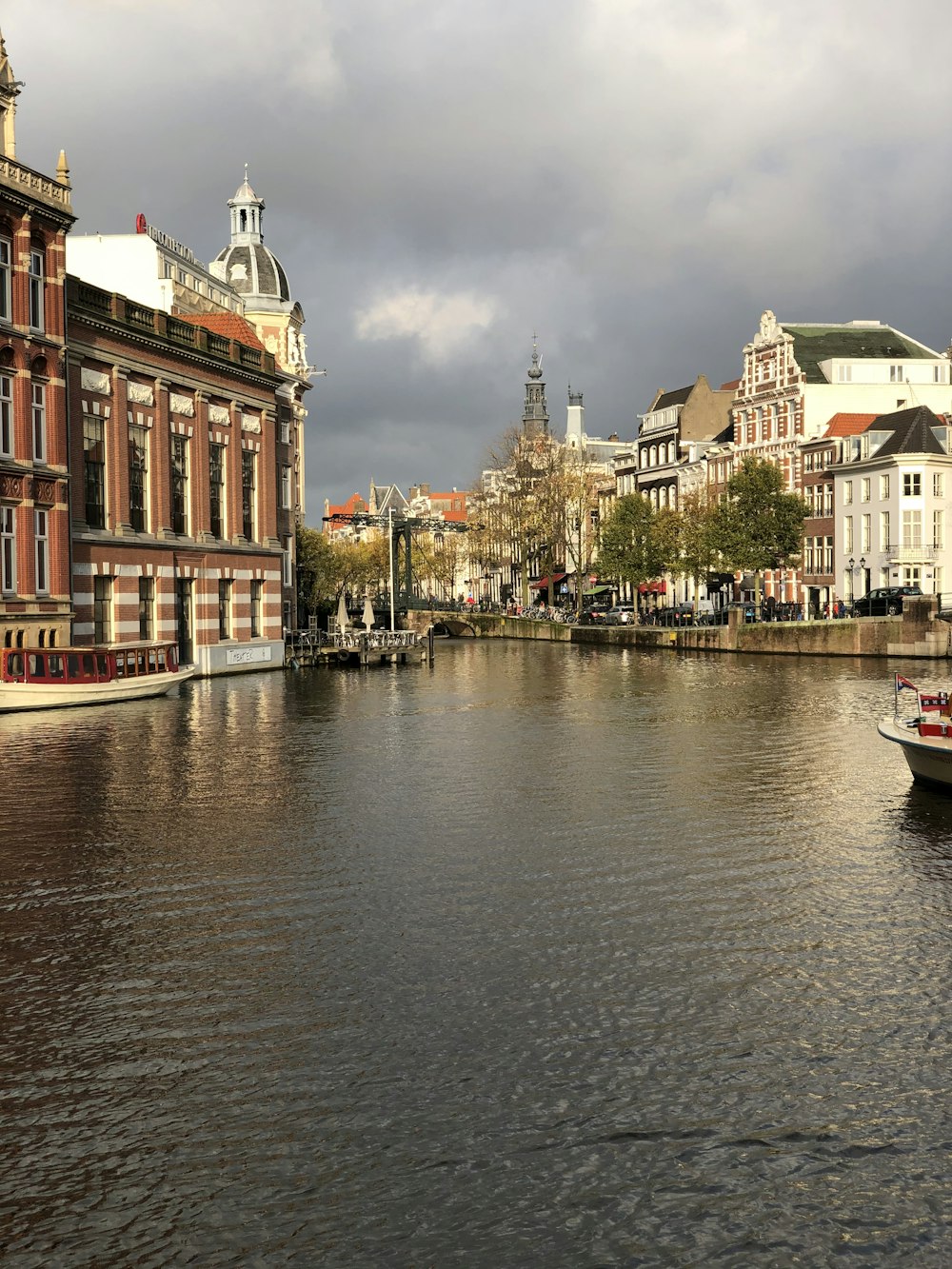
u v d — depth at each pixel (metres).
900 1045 11.25
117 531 49.44
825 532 88.69
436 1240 8.31
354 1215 8.58
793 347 95.56
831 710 39.34
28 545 42.91
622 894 16.14
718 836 19.64
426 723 36.59
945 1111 10.03
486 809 21.95
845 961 13.47
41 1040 11.36
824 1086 10.45
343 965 13.31
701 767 26.86
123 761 28.16
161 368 52.75
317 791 23.91
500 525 109.19
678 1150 9.44
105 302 48.56
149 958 13.57
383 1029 11.59
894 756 28.50
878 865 17.69
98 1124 9.77
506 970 13.15
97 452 48.59
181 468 55.34
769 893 16.20
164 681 46.06
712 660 69.31
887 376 93.50
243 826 20.41
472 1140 9.55
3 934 14.44
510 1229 8.44
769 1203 8.76
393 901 15.80
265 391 62.81
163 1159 9.27
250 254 89.25
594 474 122.75
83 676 42.25
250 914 15.22
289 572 74.94
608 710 40.19
